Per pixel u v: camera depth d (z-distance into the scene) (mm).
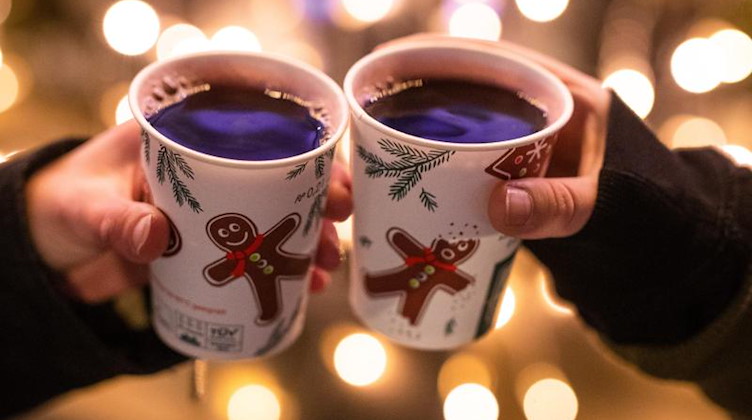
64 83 794
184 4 814
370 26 763
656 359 533
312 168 412
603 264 509
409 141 412
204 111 437
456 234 437
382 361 734
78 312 497
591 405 759
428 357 767
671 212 489
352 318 775
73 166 476
